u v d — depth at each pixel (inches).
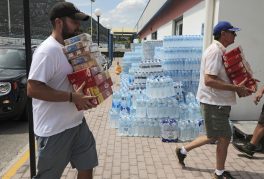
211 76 166.2
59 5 113.7
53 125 115.4
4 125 313.0
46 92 108.0
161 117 261.9
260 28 263.9
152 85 261.6
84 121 129.1
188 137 251.6
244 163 207.3
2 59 337.1
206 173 192.2
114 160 212.5
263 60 266.7
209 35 280.1
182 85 294.5
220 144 175.5
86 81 111.7
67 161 123.6
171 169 198.4
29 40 143.9
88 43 115.5
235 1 261.7
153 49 375.2
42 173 119.7
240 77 167.6
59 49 111.9
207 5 278.2
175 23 620.7
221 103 170.7
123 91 300.2
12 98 290.7
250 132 236.7
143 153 225.6
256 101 208.7
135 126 264.2
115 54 1856.5
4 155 234.1
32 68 109.3
